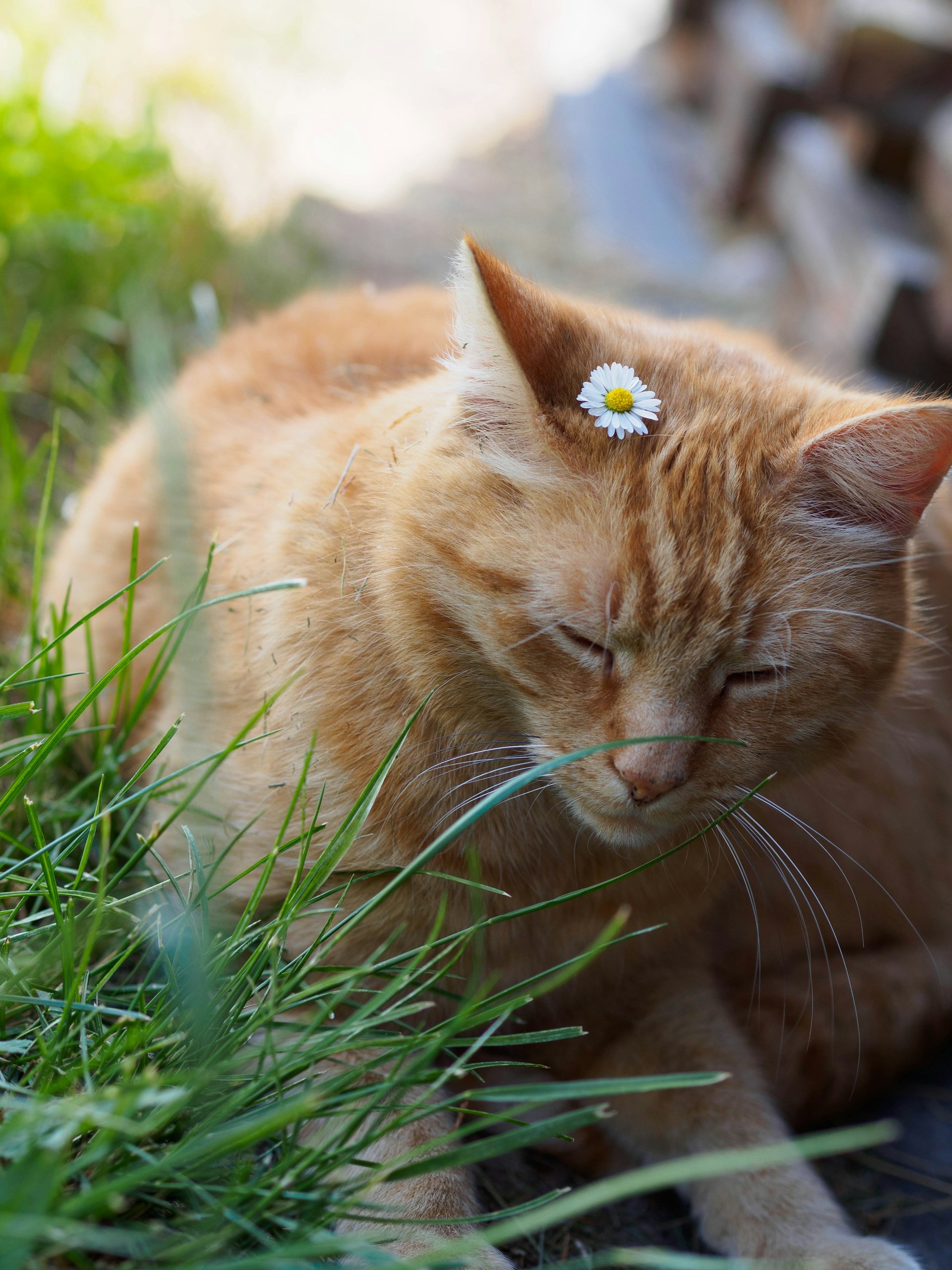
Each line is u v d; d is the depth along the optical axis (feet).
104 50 4.75
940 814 2.57
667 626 1.99
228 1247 1.80
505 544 2.02
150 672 2.17
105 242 3.46
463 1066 1.99
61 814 2.16
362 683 2.10
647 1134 2.23
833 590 2.06
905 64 4.03
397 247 4.91
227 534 2.27
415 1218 1.92
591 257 5.18
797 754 2.14
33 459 2.65
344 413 2.29
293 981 1.90
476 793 2.09
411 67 7.61
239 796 2.14
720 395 2.10
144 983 1.93
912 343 3.71
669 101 6.89
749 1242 2.13
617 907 2.19
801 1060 2.36
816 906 2.49
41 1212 1.63
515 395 2.02
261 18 6.70
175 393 2.56
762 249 5.24
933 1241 2.21
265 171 4.82
